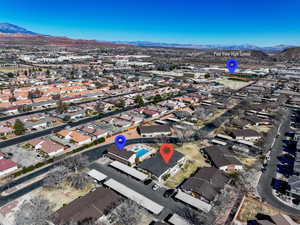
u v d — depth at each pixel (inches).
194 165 2950.3
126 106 5541.3
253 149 3410.4
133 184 2524.6
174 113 4904.0
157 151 3302.2
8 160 2780.5
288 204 2255.2
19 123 3710.6
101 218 1979.6
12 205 2144.4
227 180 2561.5
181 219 1988.2
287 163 3034.0
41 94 6067.9
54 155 3083.2
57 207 2123.5
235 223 1994.3
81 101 5841.5
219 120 4613.7
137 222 1951.3
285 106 5861.2
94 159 3038.9
